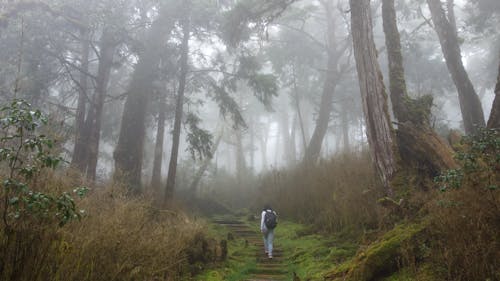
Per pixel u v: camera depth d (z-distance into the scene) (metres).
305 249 7.94
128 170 12.16
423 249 4.41
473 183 4.42
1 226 3.25
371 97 8.45
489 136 5.09
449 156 7.15
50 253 3.40
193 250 6.80
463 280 3.63
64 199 3.41
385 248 4.84
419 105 8.30
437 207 4.76
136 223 5.48
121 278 4.19
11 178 3.30
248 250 8.99
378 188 8.08
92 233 4.18
